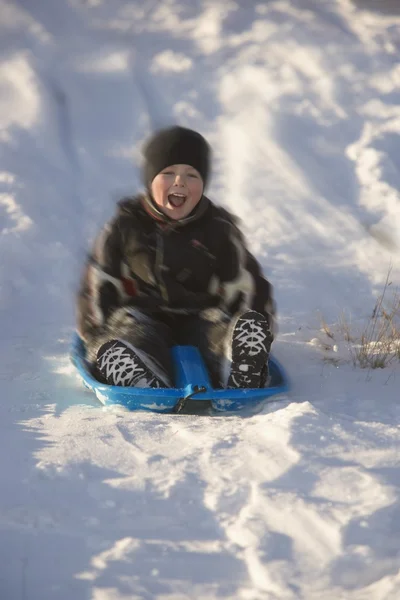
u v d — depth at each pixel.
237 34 13.87
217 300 6.27
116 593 3.67
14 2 14.15
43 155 11.12
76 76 12.68
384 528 4.17
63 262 9.00
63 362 6.78
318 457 4.82
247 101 12.39
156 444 5.03
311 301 8.57
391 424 5.36
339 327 7.85
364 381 6.38
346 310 8.35
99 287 6.08
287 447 4.91
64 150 11.30
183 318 6.30
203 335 6.00
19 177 10.47
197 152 5.98
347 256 9.70
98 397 5.77
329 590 3.72
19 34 13.45
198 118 12.14
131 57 13.13
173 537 4.10
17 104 11.97
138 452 4.91
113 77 12.76
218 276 6.18
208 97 12.52
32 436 5.18
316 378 6.43
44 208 10.02
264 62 13.16
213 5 14.61
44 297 8.37
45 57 12.95
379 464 4.79
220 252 6.12
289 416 5.27
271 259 9.52
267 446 4.94
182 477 4.61
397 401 5.91
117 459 4.83
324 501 4.39
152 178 6.00
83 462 4.79
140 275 6.12
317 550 3.98
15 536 4.09
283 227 10.21
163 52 13.37
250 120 12.01
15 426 5.36
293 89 12.56
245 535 4.08
